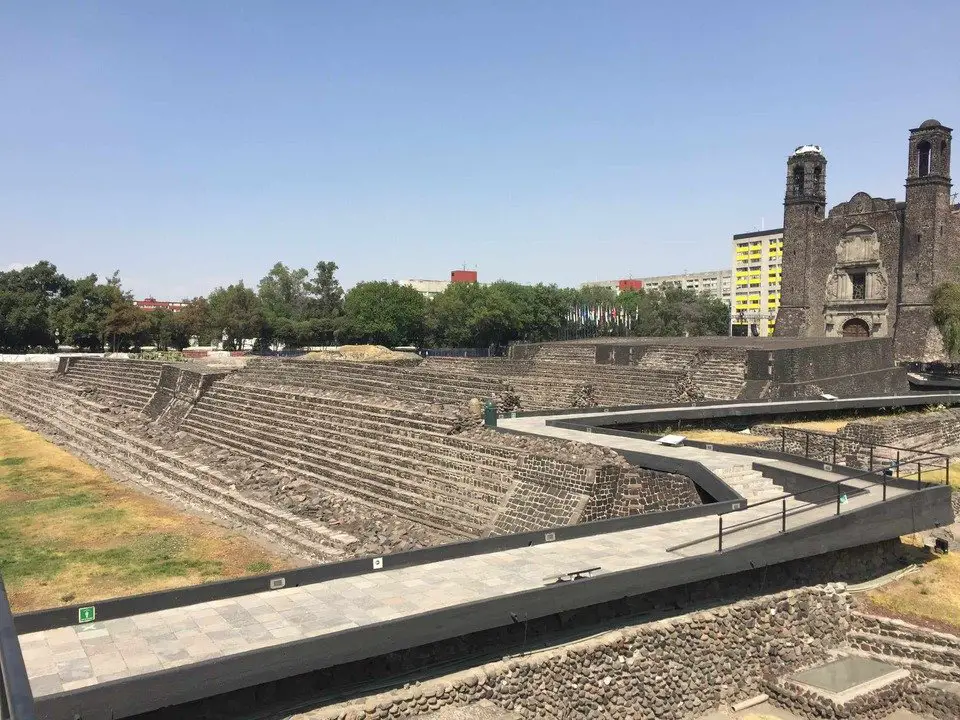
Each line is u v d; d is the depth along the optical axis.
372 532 24.16
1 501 31.89
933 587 18.92
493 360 56.00
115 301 100.69
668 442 26.81
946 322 56.16
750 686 16.34
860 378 44.03
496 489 23.50
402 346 115.25
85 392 60.97
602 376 45.16
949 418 33.88
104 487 34.94
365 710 12.11
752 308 163.38
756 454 24.86
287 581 14.57
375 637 12.28
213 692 10.98
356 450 31.36
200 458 37.81
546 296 107.81
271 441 37.38
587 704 14.23
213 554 24.27
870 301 64.00
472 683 13.16
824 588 18.06
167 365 56.09
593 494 20.25
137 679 10.42
